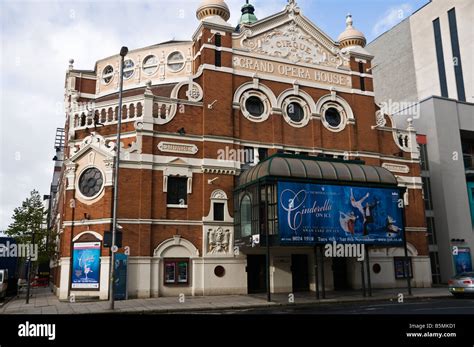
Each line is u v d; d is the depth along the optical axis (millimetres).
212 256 24203
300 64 29312
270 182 21984
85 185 23984
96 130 25422
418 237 30594
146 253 22844
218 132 25734
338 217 22984
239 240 24141
